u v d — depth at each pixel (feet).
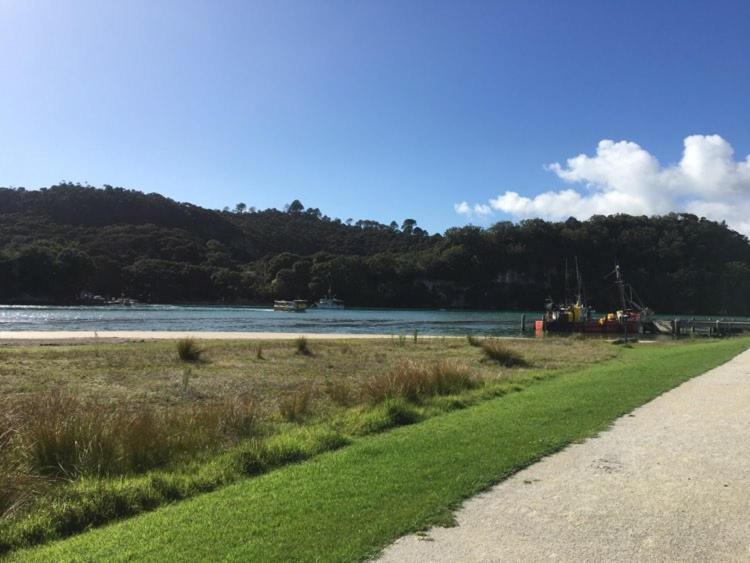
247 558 14.16
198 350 75.82
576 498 17.93
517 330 210.59
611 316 201.36
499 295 509.76
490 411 34.81
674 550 14.03
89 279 426.10
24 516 18.47
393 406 35.12
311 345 101.50
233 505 18.37
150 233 539.29
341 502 18.17
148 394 47.26
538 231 517.14
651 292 438.40
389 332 180.55
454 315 378.32
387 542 14.89
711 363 59.82
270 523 16.56
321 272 506.48
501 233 531.91
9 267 378.12
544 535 15.07
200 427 30.37
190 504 18.93
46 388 48.67
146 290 463.42
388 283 520.42
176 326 185.47
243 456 24.72
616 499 17.76
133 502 20.02
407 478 20.52
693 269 438.81
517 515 16.57
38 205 552.82
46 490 20.63
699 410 32.83
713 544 14.35
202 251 552.82
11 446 23.16
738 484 19.12
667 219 489.26
